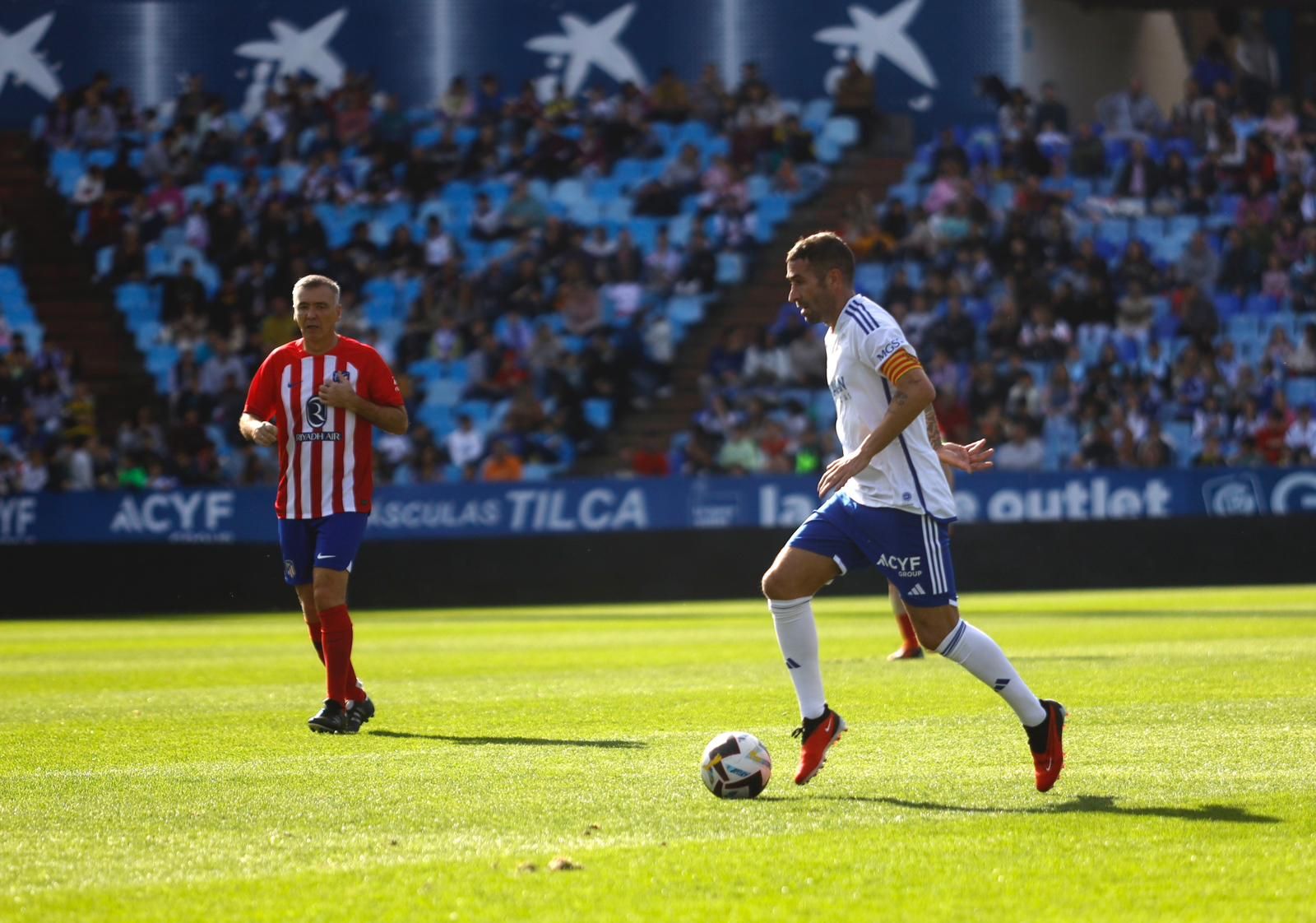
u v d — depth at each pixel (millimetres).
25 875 13312
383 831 15102
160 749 21828
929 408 18438
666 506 74062
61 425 78375
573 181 93125
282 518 24328
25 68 96875
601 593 73562
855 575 74812
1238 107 97250
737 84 97375
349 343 24438
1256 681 28109
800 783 17297
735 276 88938
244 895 12492
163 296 86188
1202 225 90938
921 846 14023
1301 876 12742
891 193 93000
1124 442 77312
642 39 97625
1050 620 48250
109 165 94125
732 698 27422
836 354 17844
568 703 27094
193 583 71875
